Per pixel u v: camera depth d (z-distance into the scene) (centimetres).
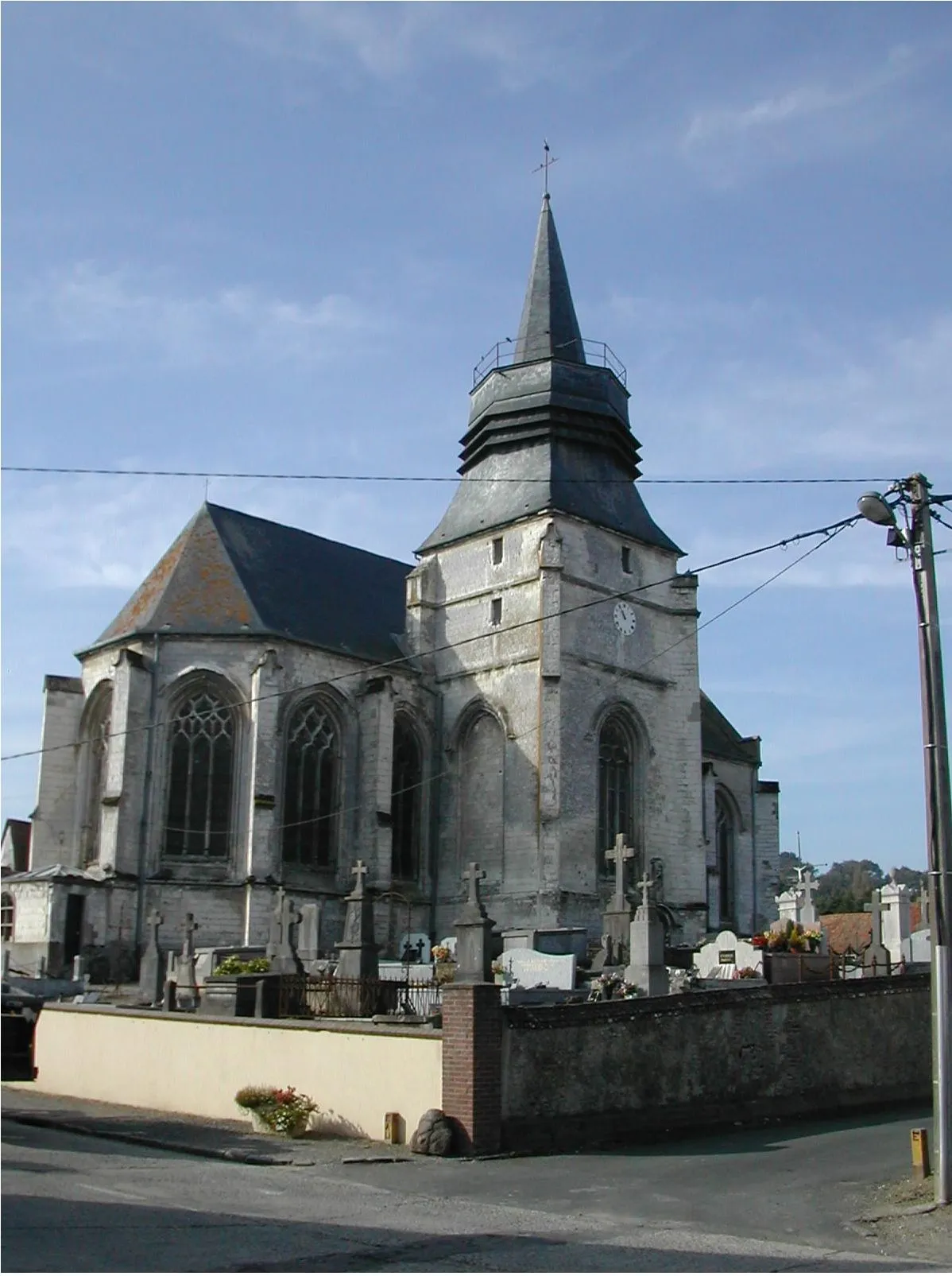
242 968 3762
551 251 5941
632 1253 1366
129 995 4141
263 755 4950
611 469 5728
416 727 5584
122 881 4762
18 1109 2650
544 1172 1927
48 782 5244
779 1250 1425
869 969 3853
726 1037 2522
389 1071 2206
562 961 3597
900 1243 1506
